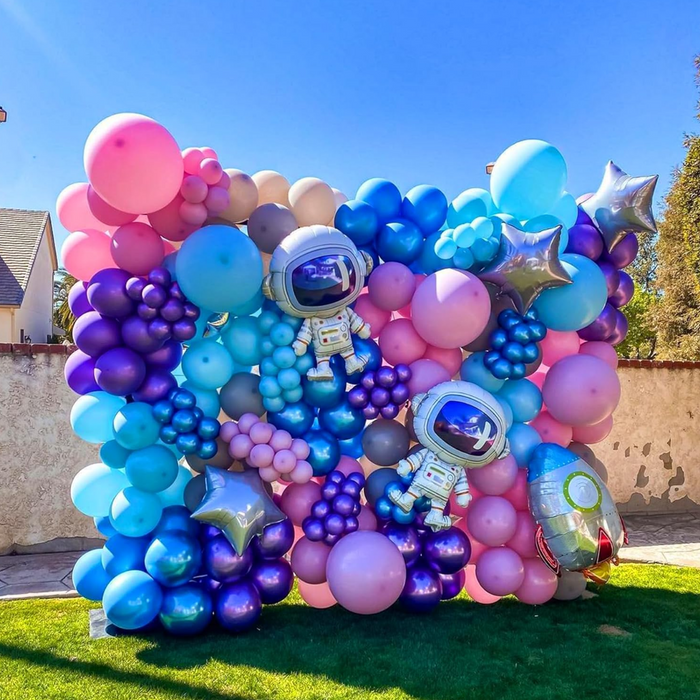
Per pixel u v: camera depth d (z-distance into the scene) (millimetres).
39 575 5836
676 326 13000
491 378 4566
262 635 4203
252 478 4137
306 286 3975
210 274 3836
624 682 3564
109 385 3926
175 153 3826
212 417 4285
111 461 4211
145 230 4121
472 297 4188
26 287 17062
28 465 6684
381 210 4598
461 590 5109
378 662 3779
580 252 4875
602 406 4605
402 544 4289
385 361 4645
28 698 3305
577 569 4328
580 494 4328
